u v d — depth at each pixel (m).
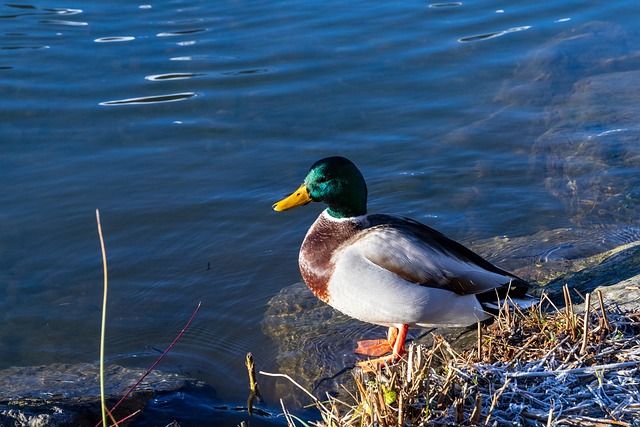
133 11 11.02
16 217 6.86
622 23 10.51
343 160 4.82
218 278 6.12
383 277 4.51
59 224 6.78
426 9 10.88
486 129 8.16
